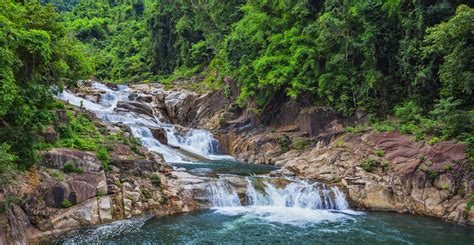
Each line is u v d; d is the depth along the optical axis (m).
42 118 14.05
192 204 16.03
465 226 14.52
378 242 12.48
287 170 20.97
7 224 10.21
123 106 31.53
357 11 24.17
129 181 15.23
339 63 25.62
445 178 16.53
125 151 17.16
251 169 21.59
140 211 14.50
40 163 13.20
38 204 12.02
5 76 11.35
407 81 22.98
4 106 11.54
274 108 28.97
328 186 17.67
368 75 23.77
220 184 17.16
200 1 45.53
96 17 79.31
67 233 12.07
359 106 24.31
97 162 14.65
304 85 26.25
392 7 22.78
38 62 14.41
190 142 28.30
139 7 75.56
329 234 13.21
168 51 52.84
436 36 16.97
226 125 31.19
